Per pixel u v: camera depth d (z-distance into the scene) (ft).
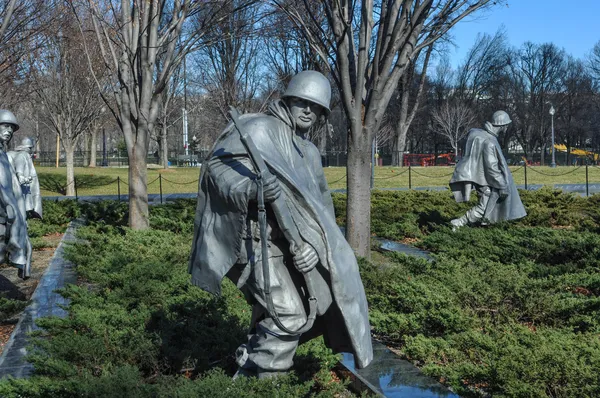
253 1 51.47
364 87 36.94
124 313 21.79
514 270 27.99
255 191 12.55
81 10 78.79
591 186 100.27
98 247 36.24
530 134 252.01
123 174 131.54
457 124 215.51
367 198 36.17
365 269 29.25
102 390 14.42
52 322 20.11
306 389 14.47
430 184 104.06
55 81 90.07
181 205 60.54
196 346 18.61
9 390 14.58
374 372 17.57
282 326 13.12
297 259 12.92
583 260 33.94
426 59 173.37
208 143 225.76
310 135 124.57
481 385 17.80
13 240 28.94
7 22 39.11
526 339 19.24
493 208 46.80
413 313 22.94
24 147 44.70
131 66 44.83
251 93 118.11
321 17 46.75
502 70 249.75
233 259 12.94
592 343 18.76
